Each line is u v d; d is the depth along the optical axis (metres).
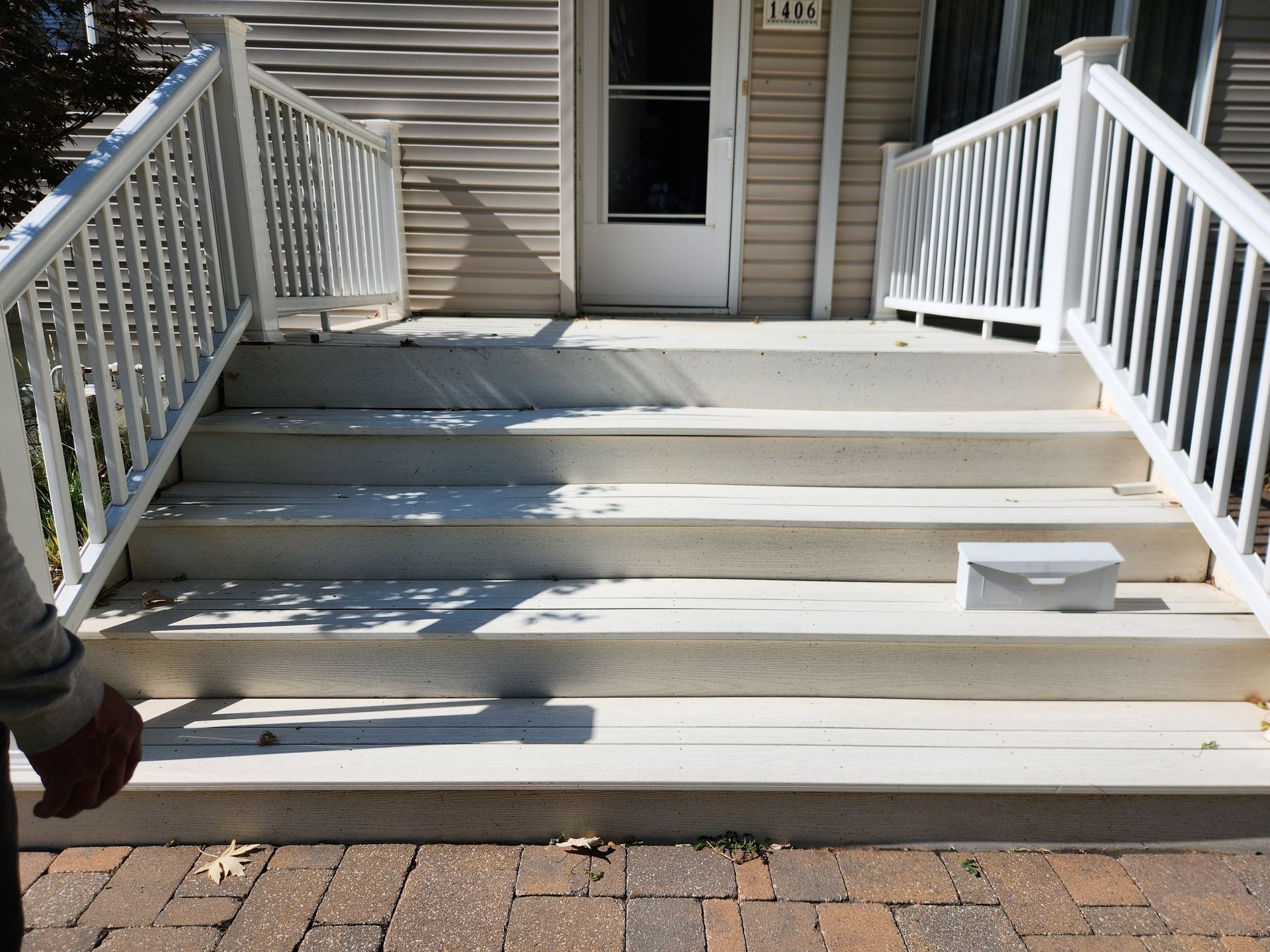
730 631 2.31
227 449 2.88
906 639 2.31
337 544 2.61
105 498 2.76
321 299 3.46
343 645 2.33
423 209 4.68
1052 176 3.15
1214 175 2.33
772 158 4.89
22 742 0.86
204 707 2.31
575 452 2.89
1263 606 2.25
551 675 2.37
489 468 2.89
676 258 5.05
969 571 2.42
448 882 1.96
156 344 4.03
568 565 2.64
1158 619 2.40
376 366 3.11
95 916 1.85
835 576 2.66
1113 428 2.86
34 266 1.97
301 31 4.43
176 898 1.91
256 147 2.99
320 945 1.78
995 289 4.10
